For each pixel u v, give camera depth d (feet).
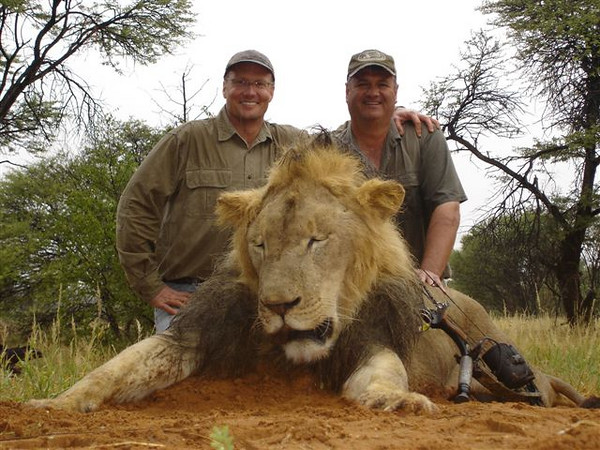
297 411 12.26
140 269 21.20
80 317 42.16
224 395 14.55
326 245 14.40
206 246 21.31
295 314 13.84
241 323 15.46
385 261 15.58
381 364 14.16
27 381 18.17
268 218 14.51
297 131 23.22
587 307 65.31
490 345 19.48
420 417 11.21
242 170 21.75
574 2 69.77
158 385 14.74
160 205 21.50
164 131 55.93
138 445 9.07
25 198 70.44
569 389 21.62
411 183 21.75
